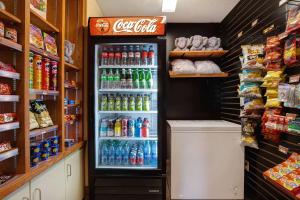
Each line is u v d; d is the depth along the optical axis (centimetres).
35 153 162
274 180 171
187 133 268
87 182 266
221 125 275
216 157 268
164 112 249
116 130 270
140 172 251
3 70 128
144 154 276
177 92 364
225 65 344
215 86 362
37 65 170
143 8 317
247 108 237
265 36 229
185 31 363
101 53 274
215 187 268
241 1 284
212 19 354
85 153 266
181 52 332
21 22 146
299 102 163
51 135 205
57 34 206
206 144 268
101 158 275
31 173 147
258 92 228
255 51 230
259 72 229
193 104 363
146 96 275
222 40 357
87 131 265
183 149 268
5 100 129
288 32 170
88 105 251
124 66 259
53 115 203
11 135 145
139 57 270
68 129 260
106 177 252
